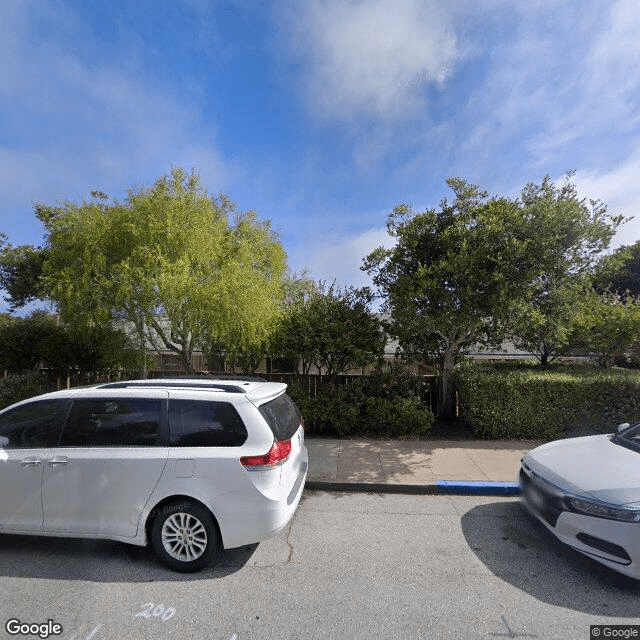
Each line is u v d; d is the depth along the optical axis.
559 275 7.32
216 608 3.14
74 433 3.89
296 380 8.98
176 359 11.30
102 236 7.21
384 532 4.38
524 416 7.51
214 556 3.64
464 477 5.72
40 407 4.05
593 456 4.19
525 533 4.34
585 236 7.12
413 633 2.86
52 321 12.12
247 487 3.56
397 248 7.97
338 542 4.17
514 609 3.12
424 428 7.79
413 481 5.60
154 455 3.68
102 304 7.34
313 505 5.11
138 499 3.65
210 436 3.73
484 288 7.19
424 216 7.78
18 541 4.22
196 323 7.37
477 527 4.48
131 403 3.92
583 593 3.32
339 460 6.50
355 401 8.05
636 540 3.22
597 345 8.86
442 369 9.09
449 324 7.36
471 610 3.10
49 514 3.77
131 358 7.91
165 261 6.90
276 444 3.74
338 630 2.89
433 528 4.46
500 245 6.90
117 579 3.54
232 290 7.39
